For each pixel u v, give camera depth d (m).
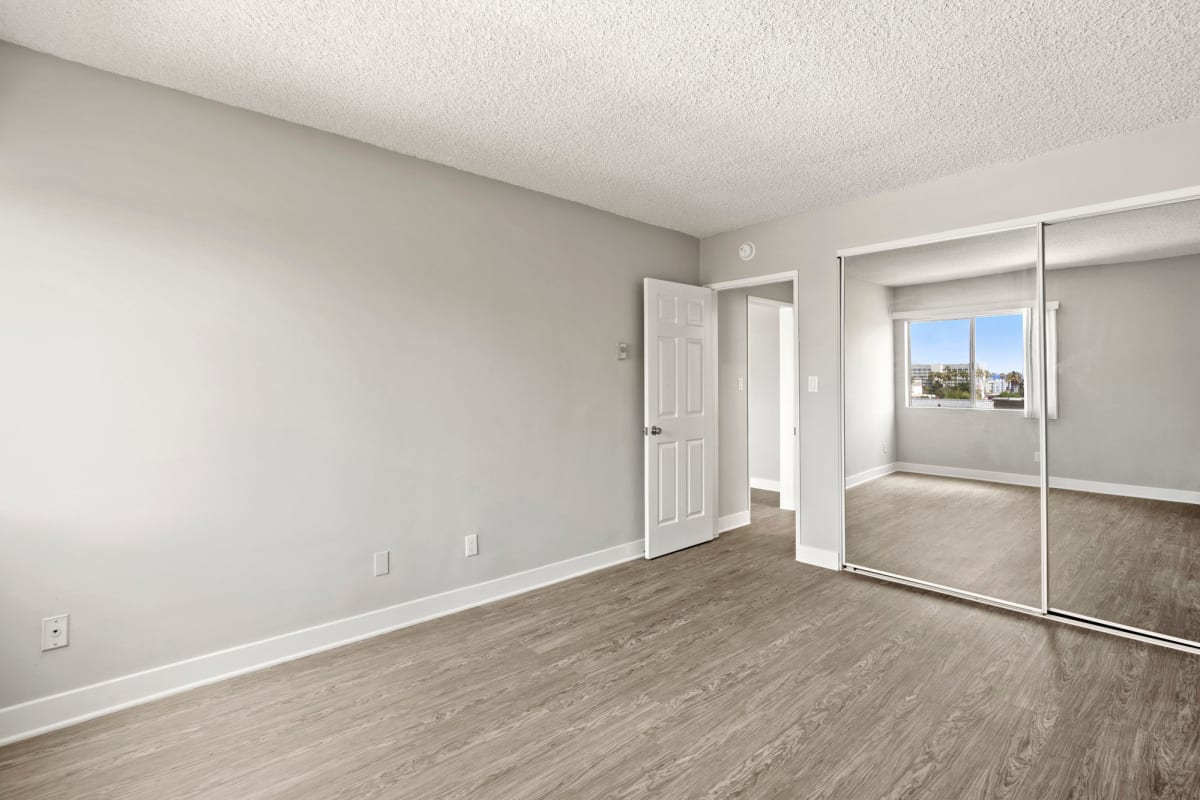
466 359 3.25
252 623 2.54
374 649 2.74
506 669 2.54
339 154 2.78
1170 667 2.47
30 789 1.78
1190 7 1.79
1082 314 2.94
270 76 2.23
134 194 2.25
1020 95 2.39
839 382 3.84
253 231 2.53
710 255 4.62
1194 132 2.58
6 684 2.02
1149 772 1.80
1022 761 1.87
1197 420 2.65
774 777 1.81
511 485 3.46
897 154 3.01
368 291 2.87
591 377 3.90
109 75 2.20
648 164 3.14
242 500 2.51
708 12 1.83
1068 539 2.99
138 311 2.26
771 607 3.21
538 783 1.80
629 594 3.44
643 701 2.27
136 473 2.26
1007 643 2.73
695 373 4.45
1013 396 3.16
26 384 2.04
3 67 2.00
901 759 1.89
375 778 1.83
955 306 3.36
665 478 4.21
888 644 2.73
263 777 1.84
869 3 1.78
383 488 2.94
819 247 3.93
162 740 2.03
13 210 2.02
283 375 2.61
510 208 3.45
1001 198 3.14
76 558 2.14
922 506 3.50
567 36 1.97
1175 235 2.68
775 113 2.55
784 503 5.75
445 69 2.18
